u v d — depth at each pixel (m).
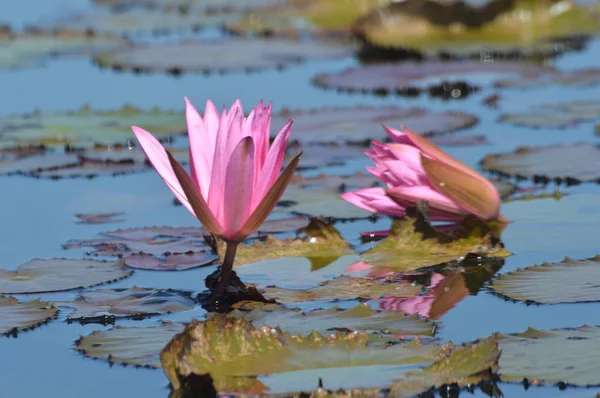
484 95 9.98
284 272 4.65
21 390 3.38
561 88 10.13
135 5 17.77
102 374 3.48
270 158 4.05
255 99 9.77
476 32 13.19
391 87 10.20
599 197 5.88
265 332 3.57
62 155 7.39
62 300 4.29
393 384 3.20
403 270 4.66
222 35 14.29
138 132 4.33
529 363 3.43
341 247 5.02
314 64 12.13
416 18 13.22
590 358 3.45
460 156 7.28
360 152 7.46
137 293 4.36
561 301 4.12
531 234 5.19
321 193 6.22
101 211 5.98
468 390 3.22
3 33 13.39
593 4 15.47
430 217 5.26
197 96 9.89
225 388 3.20
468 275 4.59
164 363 3.43
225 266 4.29
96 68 11.61
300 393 3.14
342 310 4.00
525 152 7.08
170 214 5.90
